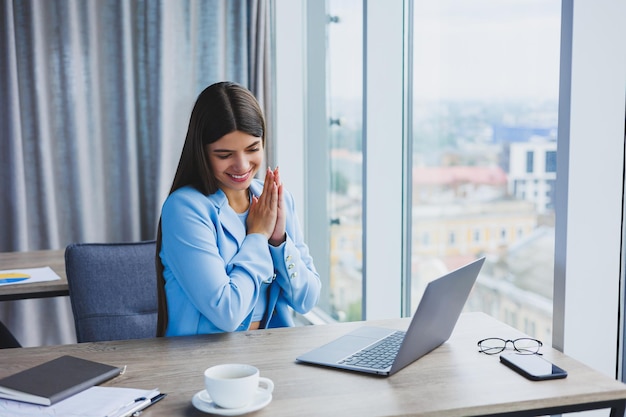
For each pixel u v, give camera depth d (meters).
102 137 3.71
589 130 1.80
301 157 3.90
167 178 3.81
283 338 1.71
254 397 1.33
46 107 3.57
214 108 1.69
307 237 3.90
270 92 3.85
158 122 3.73
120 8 3.61
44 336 3.66
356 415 1.27
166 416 1.26
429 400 1.33
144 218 3.85
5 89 3.42
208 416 1.27
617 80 1.80
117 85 3.68
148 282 2.37
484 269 2.36
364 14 2.70
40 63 3.51
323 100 3.59
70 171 3.66
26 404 1.29
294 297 1.86
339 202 3.43
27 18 3.47
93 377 1.40
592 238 1.83
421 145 2.69
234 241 1.78
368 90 2.72
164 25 3.69
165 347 1.64
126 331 2.31
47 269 2.65
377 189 2.78
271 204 1.80
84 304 2.29
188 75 3.81
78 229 3.69
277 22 3.81
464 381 1.44
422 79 2.66
